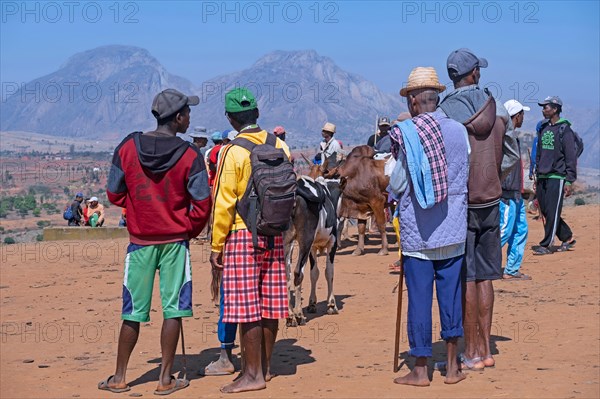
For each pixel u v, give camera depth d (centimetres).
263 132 765
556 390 714
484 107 767
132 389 756
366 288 1375
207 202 738
